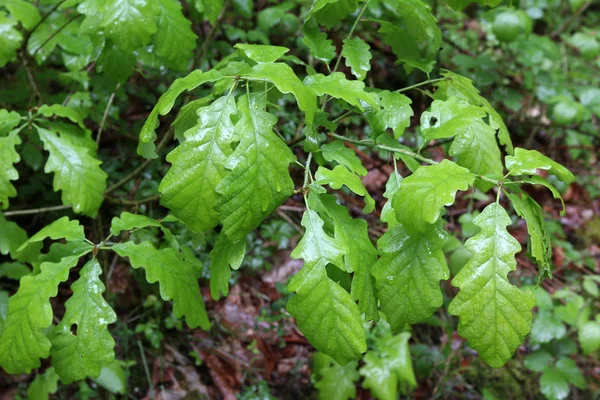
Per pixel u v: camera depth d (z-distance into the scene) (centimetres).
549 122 193
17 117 83
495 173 70
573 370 124
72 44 101
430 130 70
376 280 65
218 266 69
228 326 126
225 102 64
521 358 139
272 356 125
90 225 122
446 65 173
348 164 70
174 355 120
